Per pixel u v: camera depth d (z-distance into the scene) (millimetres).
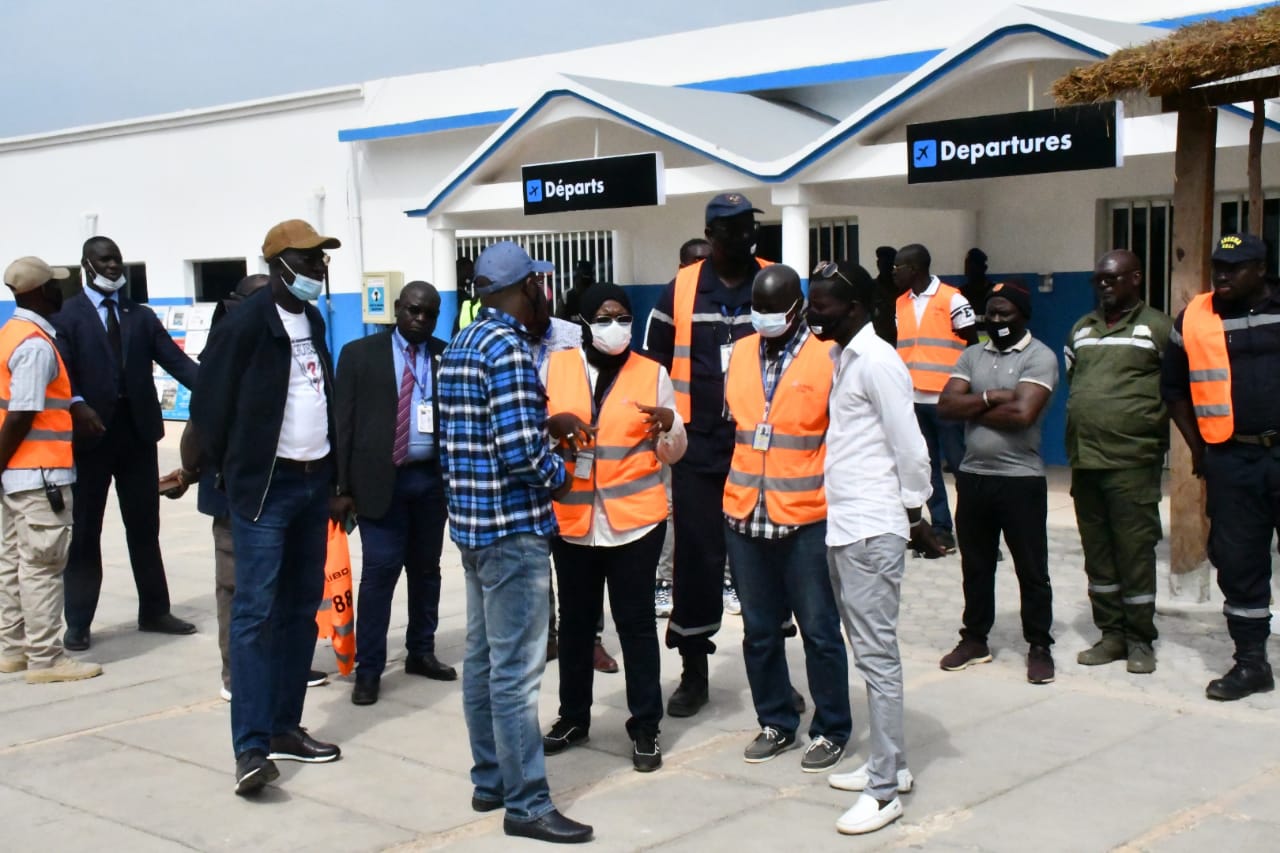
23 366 6770
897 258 9805
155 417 7984
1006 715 6152
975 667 6922
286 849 4918
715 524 6137
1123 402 6547
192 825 5164
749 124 12992
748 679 6254
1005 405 6508
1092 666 6828
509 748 4906
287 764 5809
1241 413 6090
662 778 5535
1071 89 7188
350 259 19203
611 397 5586
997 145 9688
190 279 21375
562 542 5617
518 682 4902
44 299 6969
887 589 4957
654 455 5613
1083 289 12945
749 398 5453
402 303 6605
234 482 5473
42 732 6305
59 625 7191
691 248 7500
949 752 5688
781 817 5078
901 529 4984
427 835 5023
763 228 15578
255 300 5559
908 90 10586
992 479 6605
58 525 7062
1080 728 5945
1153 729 5895
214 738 6199
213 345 5496
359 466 6508
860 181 11805
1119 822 4910
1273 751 5586
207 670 7344
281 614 5801
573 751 5887
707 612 6227
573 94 12773
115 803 5406
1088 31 9625
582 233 17031
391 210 18688
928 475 4961
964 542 6836
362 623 6625
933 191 12883
